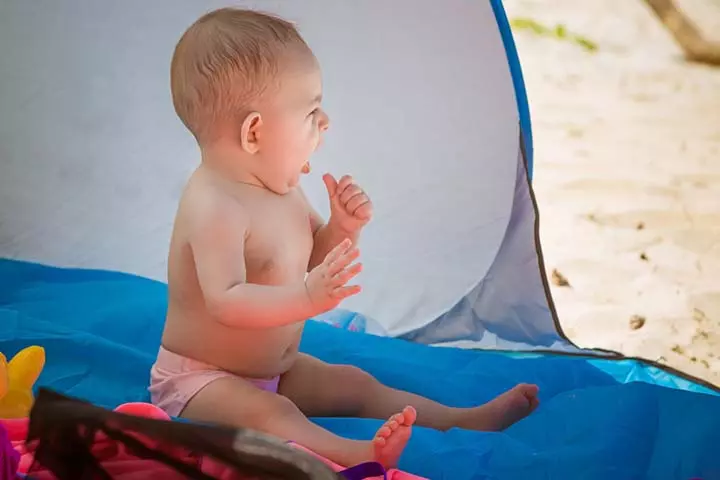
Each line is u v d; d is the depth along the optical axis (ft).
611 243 29.99
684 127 40.09
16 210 21.17
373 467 11.69
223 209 14.01
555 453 13.08
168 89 20.97
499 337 19.75
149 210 21.16
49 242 21.04
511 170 20.33
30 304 18.47
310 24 20.77
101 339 16.47
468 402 16.11
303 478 10.02
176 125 21.07
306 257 15.15
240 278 13.79
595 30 50.08
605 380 16.96
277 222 14.58
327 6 20.68
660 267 28.40
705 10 50.39
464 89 20.53
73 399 10.77
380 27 20.56
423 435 13.89
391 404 15.08
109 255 20.95
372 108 20.90
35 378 13.76
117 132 21.16
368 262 20.74
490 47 20.31
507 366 17.34
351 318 19.85
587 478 12.55
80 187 21.24
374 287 20.62
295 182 14.90
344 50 20.81
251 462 10.16
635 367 18.04
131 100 21.07
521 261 19.86
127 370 15.80
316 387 15.12
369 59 20.76
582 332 24.71
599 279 27.68
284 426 13.23
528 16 51.57
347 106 20.97
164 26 20.90
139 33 20.93
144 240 21.03
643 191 34.01
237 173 14.48
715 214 32.17
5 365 12.77
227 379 13.97
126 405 11.96
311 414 15.19
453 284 20.31
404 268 20.61
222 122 14.24
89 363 15.87
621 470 12.72
